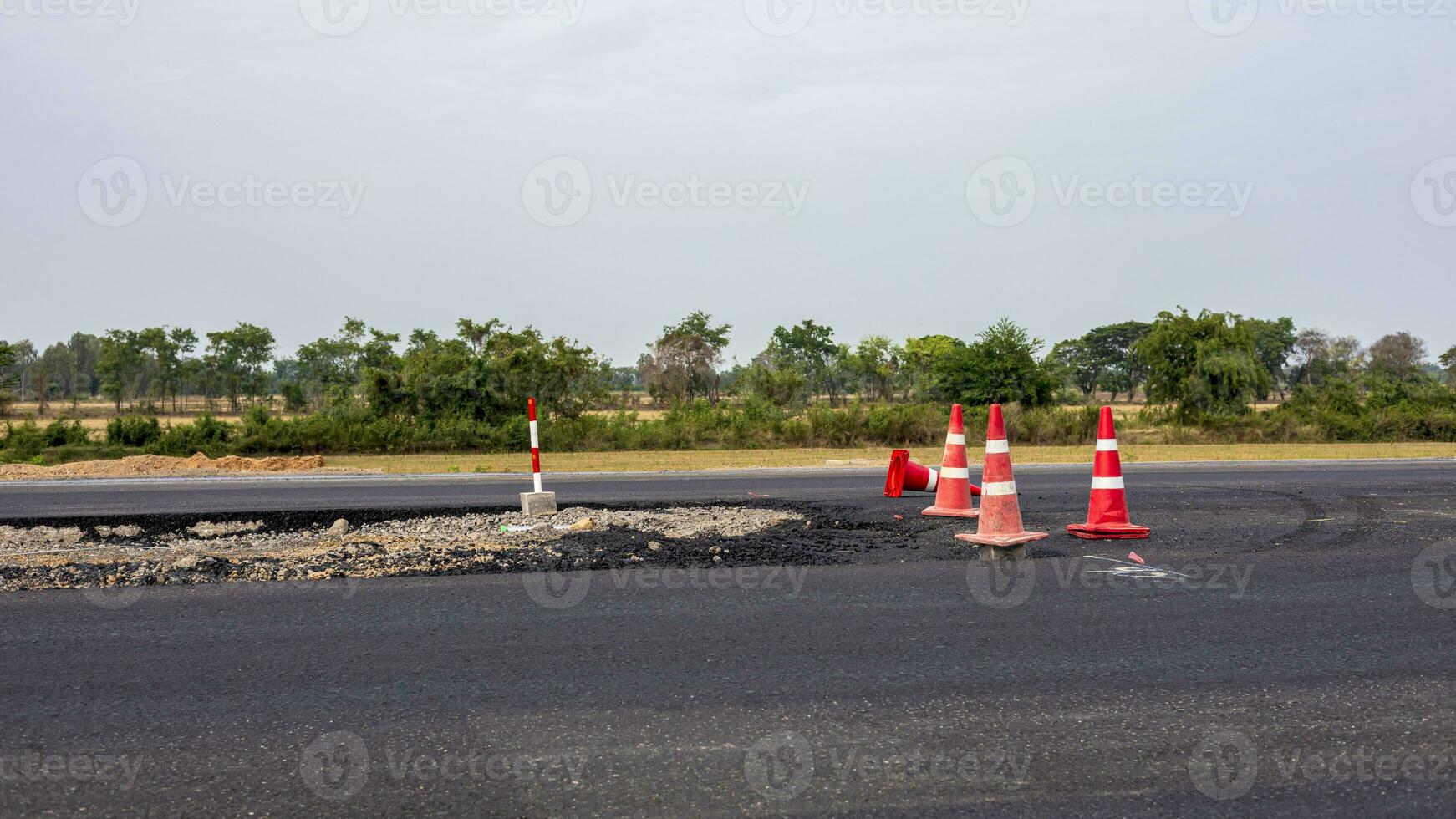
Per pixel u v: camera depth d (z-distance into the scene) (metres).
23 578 7.28
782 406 39.69
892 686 4.70
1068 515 10.55
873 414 30.23
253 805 3.45
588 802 3.45
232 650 5.38
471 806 3.43
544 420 30.48
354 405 31.56
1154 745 3.95
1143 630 5.70
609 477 16.28
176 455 27.38
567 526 9.77
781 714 4.33
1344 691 4.60
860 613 6.15
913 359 68.88
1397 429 30.83
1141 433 32.31
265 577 7.33
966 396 36.12
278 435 28.25
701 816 3.33
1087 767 3.73
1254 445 27.42
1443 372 69.56
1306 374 85.75
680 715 4.31
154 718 4.33
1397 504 11.26
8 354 36.91
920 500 12.02
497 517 10.67
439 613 6.18
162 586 7.05
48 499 13.21
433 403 31.03
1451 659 5.11
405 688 4.72
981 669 4.96
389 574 7.43
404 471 18.64
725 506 11.44
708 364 58.22
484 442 28.97
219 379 65.38
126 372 64.94
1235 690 4.62
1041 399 37.00
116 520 10.77
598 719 4.28
